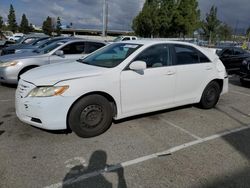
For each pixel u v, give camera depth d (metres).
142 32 35.22
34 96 3.91
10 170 3.26
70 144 4.00
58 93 3.87
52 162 3.48
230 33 47.75
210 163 3.59
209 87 5.83
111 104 4.43
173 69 5.02
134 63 4.36
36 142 4.03
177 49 5.24
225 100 7.10
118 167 3.42
